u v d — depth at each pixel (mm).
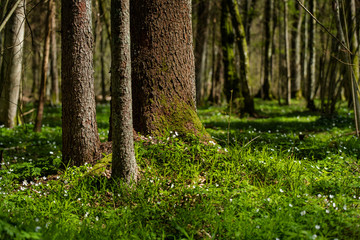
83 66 6047
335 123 12406
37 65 28828
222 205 4855
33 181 6066
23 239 3543
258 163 6062
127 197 5039
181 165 5941
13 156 8812
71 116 6105
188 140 6574
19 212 4426
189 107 6938
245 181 5430
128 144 5250
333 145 8133
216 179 5641
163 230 4074
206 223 4441
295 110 18828
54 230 3961
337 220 4219
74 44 5949
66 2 5906
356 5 11773
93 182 5492
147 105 6684
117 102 5102
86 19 6004
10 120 12750
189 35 6980
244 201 4793
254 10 24547
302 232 3719
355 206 4789
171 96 6754
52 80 23172
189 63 6984
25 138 11062
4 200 4844
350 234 4008
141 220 4512
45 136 11477
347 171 6043
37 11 19969
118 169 5285
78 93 6047
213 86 24219
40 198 5125
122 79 5055
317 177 5785
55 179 5957
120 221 4402
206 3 20781
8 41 11617
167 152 6195
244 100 16578
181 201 5000
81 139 6129
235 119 15414
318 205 4656
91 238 3979
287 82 21906
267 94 27281
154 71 6664
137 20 6656
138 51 6676
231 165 5887
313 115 15719
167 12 6668
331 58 12969
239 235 4000
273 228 4059
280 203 4711
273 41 26453
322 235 3844
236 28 16344
